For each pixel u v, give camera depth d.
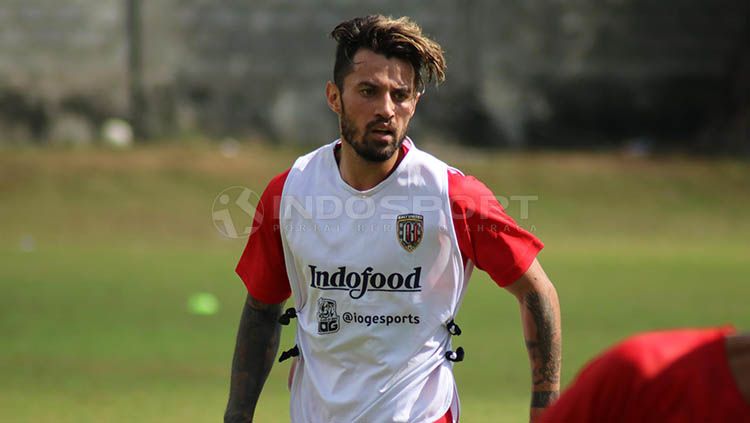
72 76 84.75
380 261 14.25
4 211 65.88
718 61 90.44
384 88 13.90
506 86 88.69
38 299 45.44
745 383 8.54
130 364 34.28
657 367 8.81
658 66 90.25
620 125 90.56
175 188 70.88
